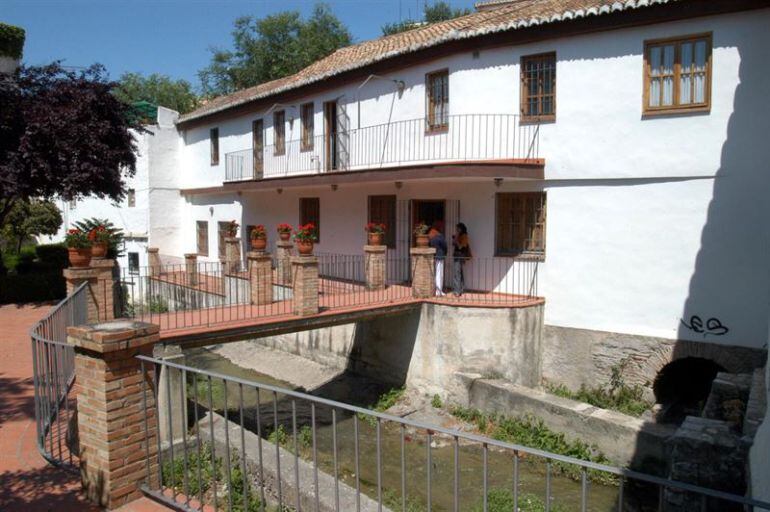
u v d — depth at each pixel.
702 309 11.20
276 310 12.10
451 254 14.58
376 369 14.05
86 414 5.25
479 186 14.02
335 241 18.02
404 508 3.78
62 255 24.69
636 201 11.83
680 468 6.81
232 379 4.73
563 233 12.77
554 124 12.64
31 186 16.48
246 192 21.95
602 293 12.32
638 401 11.80
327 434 11.24
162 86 48.22
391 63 15.10
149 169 25.42
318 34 40.56
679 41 11.19
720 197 10.95
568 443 10.05
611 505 8.41
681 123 11.25
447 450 10.42
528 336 12.51
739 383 8.41
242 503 5.82
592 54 12.07
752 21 10.45
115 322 5.46
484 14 15.84
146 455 5.33
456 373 12.13
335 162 17.64
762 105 10.46
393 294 13.69
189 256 18.06
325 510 5.96
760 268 10.61
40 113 15.77
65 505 5.10
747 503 2.70
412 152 14.81
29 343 11.91
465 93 13.55
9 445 6.30
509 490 8.65
